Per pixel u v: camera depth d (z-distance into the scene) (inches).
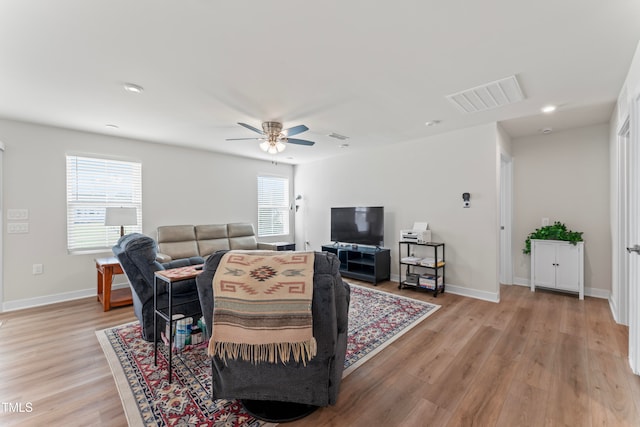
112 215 146.4
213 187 210.2
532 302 141.6
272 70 88.4
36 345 97.8
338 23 66.6
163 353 92.4
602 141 146.8
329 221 232.4
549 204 163.2
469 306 136.2
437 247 164.7
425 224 167.9
